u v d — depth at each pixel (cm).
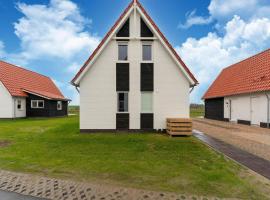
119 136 1448
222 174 713
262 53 2584
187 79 1603
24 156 938
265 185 634
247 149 1094
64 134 1540
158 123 1608
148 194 571
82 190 599
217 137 1463
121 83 1606
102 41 1574
